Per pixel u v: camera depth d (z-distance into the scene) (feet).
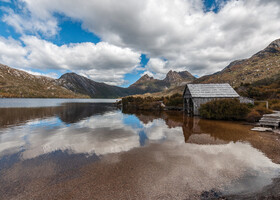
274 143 30.66
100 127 50.98
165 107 129.39
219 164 21.16
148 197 14.26
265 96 107.76
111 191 15.25
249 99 77.46
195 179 17.22
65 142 33.30
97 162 22.41
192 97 79.25
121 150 27.68
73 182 17.03
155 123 58.70
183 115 86.28
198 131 42.98
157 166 20.72
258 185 15.99
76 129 47.62
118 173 18.94
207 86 85.10
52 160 23.43
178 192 14.93
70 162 22.58
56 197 14.46
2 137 37.91
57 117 77.36
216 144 30.53
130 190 15.34
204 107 70.38
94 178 17.79
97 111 115.65
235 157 23.63
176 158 23.52
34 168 20.71
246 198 13.94
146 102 143.64
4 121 63.87
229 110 60.90
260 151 26.17
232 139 34.01
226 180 16.98
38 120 66.90
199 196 14.33
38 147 29.89
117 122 61.87
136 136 38.19
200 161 22.25
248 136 36.40
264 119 46.80
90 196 14.52
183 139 34.78
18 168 20.76
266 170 19.36
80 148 29.09
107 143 32.24
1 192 15.31
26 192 15.31
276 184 16.15
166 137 36.86
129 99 178.40
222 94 79.46
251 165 20.77
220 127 48.16
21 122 61.57
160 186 15.97
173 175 18.20
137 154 25.50
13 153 26.68
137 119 70.85
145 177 17.83
